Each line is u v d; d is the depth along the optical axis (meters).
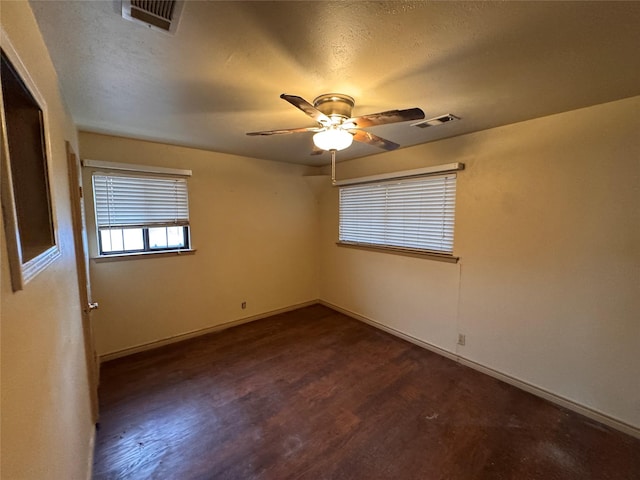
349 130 1.86
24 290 0.68
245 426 1.97
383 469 1.65
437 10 1.04
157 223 3.02
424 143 2.94
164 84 1.62
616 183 1.88
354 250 3.88
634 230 1.83
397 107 1.95
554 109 2.00
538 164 2.20
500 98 1.82
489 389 2.38
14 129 0.91
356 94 1.75
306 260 4.38
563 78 1.55
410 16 1.07
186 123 2.31
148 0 0.98
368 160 3.56
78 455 1.33
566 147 2.06
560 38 1.20
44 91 1.13
